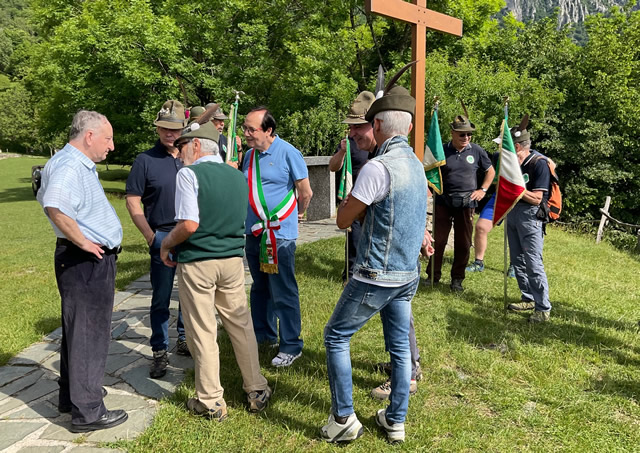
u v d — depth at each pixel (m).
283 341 3.44
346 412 2.52
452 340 3.84
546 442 2.61
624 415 2.87
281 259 3.34
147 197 3.35
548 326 4.16
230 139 4.01
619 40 20.23
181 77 17.23
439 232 5.32
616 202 18.77
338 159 4.57
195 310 2.67
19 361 3.64
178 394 3.01
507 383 3.21
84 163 2.57
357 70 19.25
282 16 17.95
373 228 2.32
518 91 15.86
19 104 63.25
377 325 4.09
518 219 4.30
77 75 17.17
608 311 4.64
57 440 2.60
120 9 16.66
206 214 2.60
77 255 2.58
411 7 4.75
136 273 6.16
